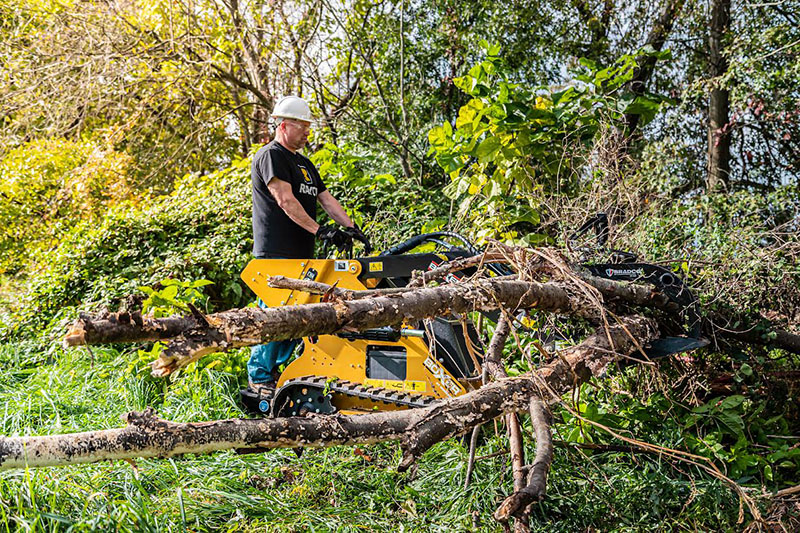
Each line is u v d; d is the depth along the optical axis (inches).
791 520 114.5
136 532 103.4
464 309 112.7
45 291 241.4
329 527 116.0
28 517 100.1
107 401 175.9
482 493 124.6
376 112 353.1
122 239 248.8
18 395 176.4
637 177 219.5
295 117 175.9
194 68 406.0
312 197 183.8
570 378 116.3
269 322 88.3
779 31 328.5
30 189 372.8
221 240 246.1
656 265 139.2
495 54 234.4
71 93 398.3
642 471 133.7
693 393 148.9
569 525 120.0
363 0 368.5
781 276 156.3
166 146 488.7
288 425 93.0
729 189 363.9
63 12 401.7
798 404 152.9
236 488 129.0
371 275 149.8
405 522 120.8
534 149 218.7
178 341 81.2
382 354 148.1
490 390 104.4
